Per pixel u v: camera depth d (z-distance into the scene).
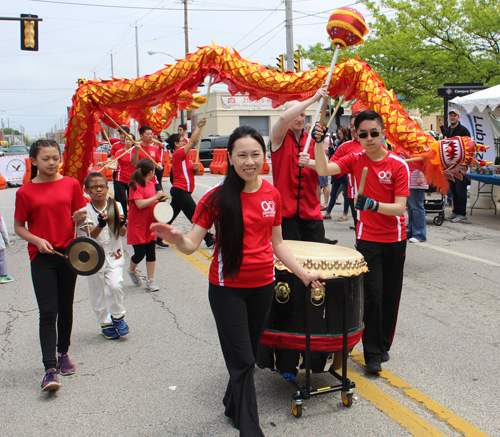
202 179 20.22
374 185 3.76
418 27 19.69
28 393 3.65
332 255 3.31
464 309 5.27
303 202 4.46
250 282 2.81
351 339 3.33
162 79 5.92
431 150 4.81
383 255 3.84
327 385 3.66
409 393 3.53
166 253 8.31
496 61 18.78
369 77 5.25
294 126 4.37
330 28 4.08
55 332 3.70
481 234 9.03
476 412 3.27
